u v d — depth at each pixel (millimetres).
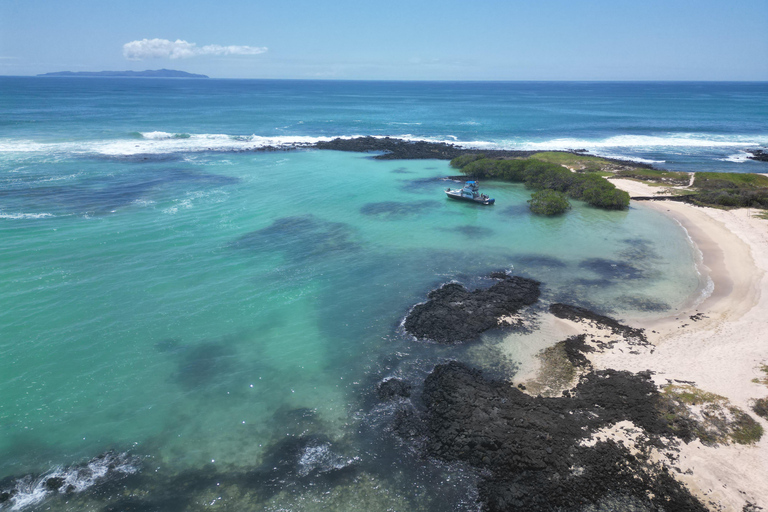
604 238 38219
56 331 23391
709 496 14352
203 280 29484
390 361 22203
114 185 49438
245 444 17312
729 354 21391
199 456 16750
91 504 14812
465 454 16406
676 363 20984
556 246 36531
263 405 19297
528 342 23375
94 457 16594
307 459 16641
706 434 16609
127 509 14633
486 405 18406
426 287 29703
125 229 36969
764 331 23219
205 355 22359
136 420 18281
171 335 23703
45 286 27500
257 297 27781
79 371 20781
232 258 32875
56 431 17609
